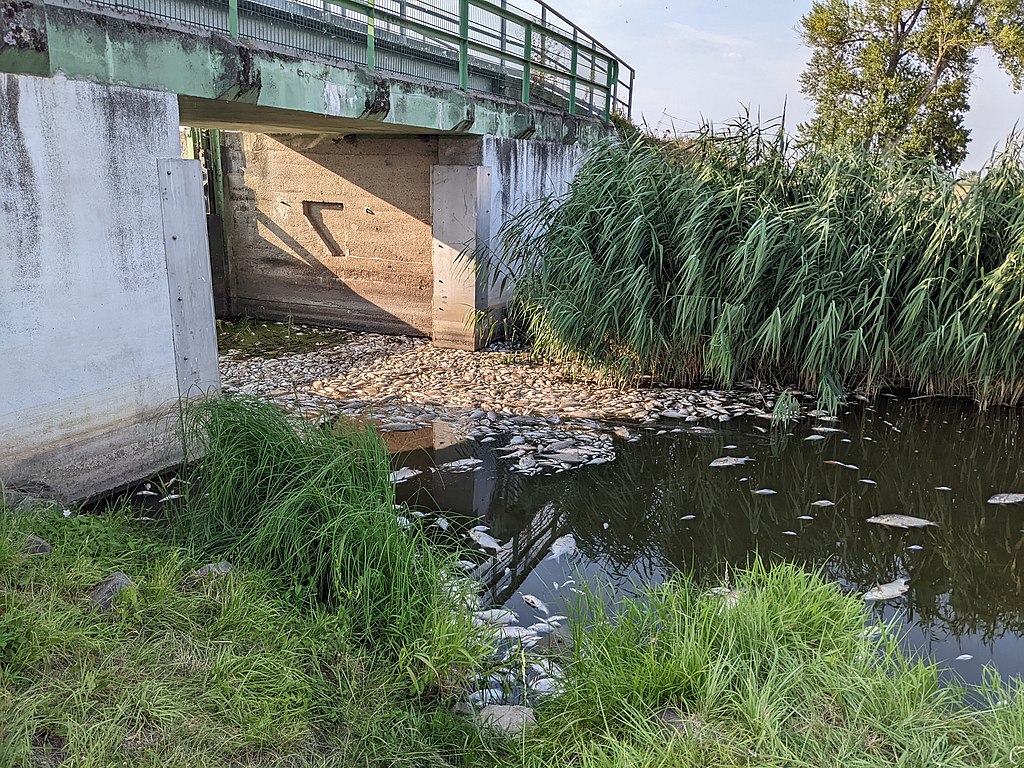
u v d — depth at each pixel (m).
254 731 2.58
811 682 2.82
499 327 9.99
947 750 2.47
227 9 6.32
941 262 7.64
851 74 23.64
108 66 4.70
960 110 22.52
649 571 4.66
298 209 10.52
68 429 4.67
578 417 7.27
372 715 2.90
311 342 9.91
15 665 2.60
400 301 10.25
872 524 5.32
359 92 7.06
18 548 3.33
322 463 4.09
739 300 7.50
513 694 3.30
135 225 5.01
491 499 5.59
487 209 9.29
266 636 3.15
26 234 4.30
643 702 2.75
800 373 8.15
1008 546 5.02
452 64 9.88
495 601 4.23
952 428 7.24
